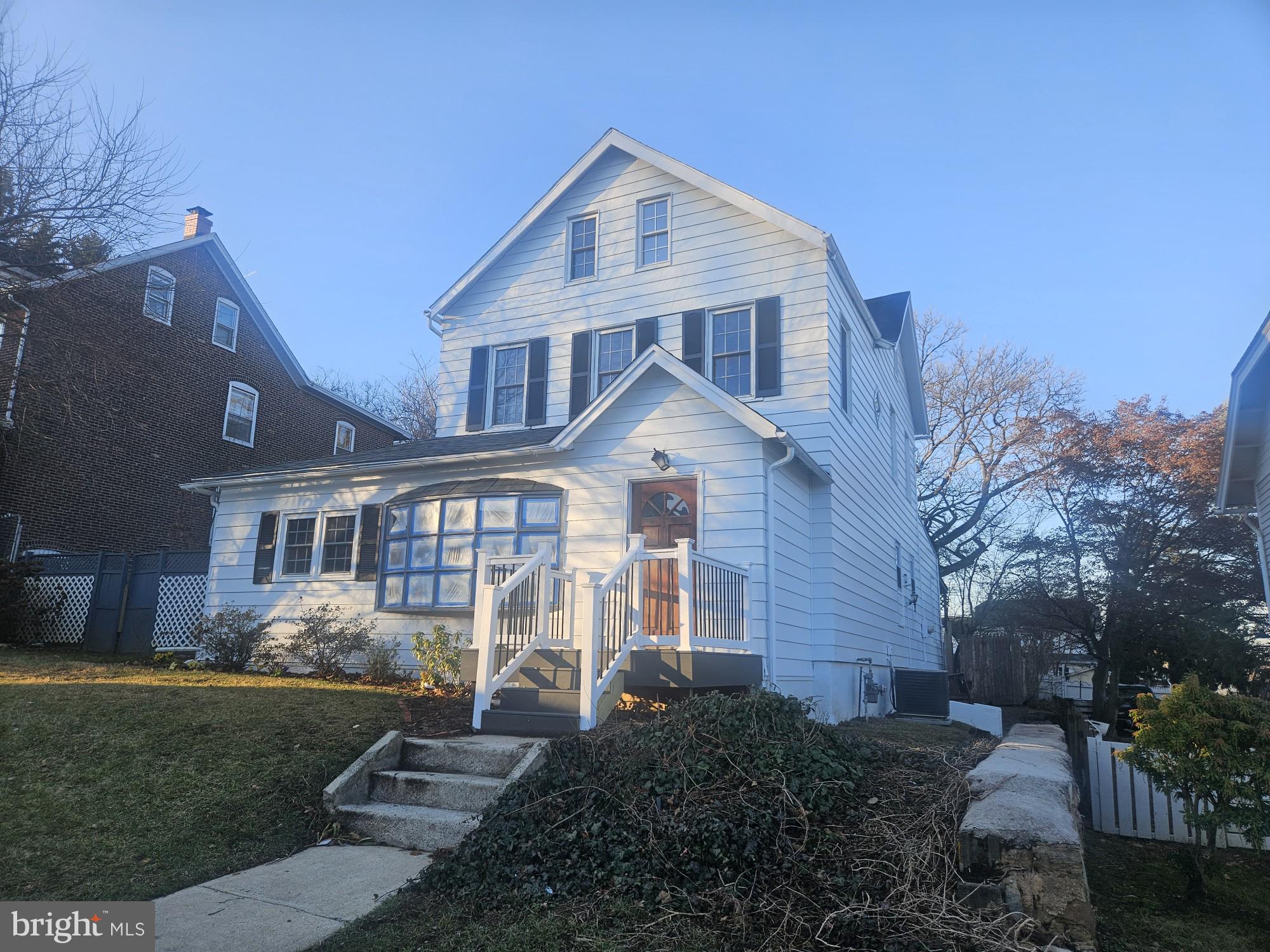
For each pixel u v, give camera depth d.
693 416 11.76
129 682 10.14
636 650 8.94
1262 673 25.41
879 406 18.02
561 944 4.43
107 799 6.32
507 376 16.69
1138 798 8.81
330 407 27.39
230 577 15.08
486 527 12.43
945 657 28.27
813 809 5.34
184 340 21.88
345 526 14.28
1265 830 6.18
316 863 5.75
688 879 4.95
